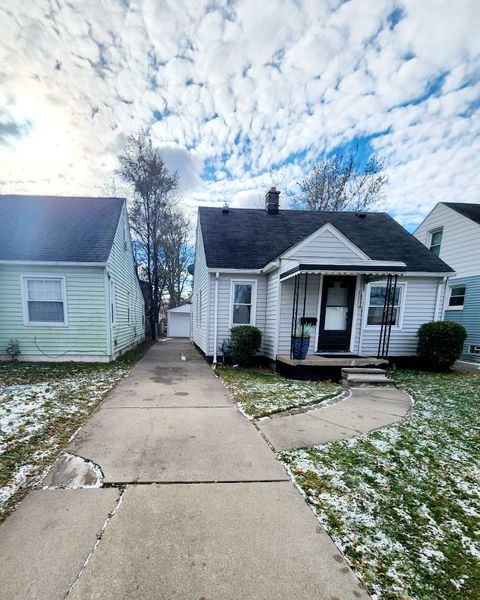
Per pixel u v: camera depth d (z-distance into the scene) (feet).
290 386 18.66
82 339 26.48
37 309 26.00
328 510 6.91
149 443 10.19
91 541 5.78
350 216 36.01
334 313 24.84
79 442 10.19
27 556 5.40
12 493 7.30
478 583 5.01
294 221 33.91
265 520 6.52
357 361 21.63
